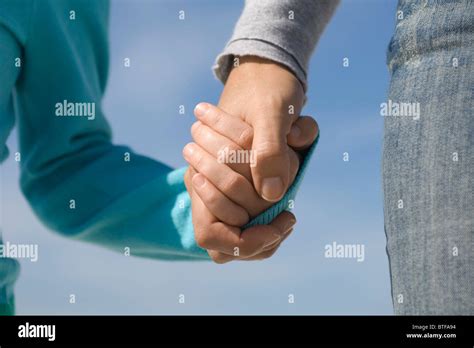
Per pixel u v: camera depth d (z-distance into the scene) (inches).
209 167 26.0
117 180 39.8
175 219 36.4
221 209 26.0
